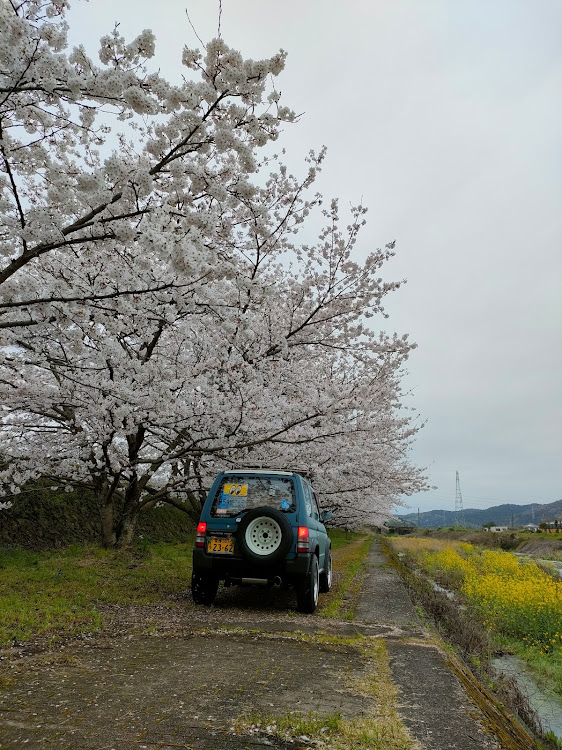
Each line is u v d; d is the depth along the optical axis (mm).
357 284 10797
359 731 2770
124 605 6449
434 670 4004
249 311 9078
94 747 2516
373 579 10578
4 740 2576
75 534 11734
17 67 4355
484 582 10516
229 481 6977
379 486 16141
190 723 2830
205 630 5203
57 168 5285
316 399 9555
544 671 6418
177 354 9719
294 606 7027
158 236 4176
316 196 10258
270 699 3234
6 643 4375
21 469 10117
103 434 9359
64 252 8695
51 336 7887
